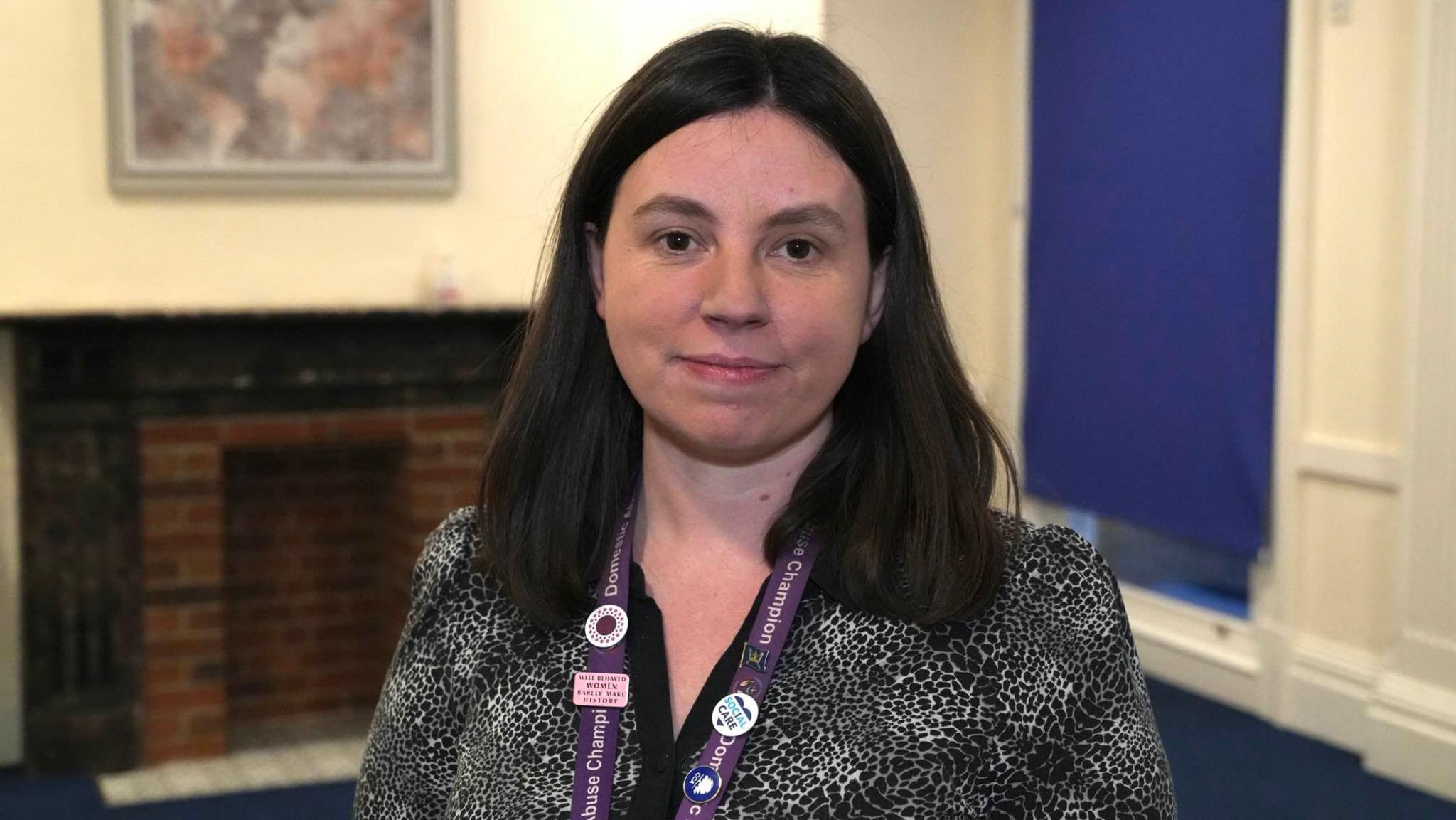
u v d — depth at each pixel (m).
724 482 1.13
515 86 4.93
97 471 4.45
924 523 1.06
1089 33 5.09
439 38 4.79
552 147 4.98
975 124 5.59
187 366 4.49
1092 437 5.21
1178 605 4.99
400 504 4.89
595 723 1.08
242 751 4.71
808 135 1.06
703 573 1.14
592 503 1.20
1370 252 4.14
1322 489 4.38
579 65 4.99
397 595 4.93
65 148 4.45
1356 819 3.75
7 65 4.38
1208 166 4.63
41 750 4.47
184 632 4.55
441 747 1.18
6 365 4.47
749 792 1.01
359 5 4.70
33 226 4.44
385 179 4.78
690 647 1.11
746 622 1.09
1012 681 1.03
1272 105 4.39
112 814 4.14
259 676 5.00
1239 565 4.84
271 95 4.64
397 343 4.70
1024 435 5.57
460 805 1.11
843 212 1.05
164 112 4.54
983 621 1.05
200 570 4.55
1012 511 1.15
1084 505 5.29
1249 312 4.52
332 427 4.66
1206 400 4.70
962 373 1.13
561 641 1.14
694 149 1.05
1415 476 3.98
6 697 4.54
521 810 1.06
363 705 5.12
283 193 4.69
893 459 1.10
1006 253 5.62
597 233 1.17
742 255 1.04
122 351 4.42
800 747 1.02
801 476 1.13
